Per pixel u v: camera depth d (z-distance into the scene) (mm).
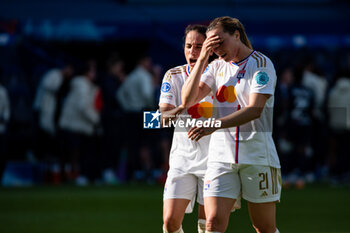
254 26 54688
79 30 52750
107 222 28531
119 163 48656
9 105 48250
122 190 43344
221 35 15781
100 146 47406
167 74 18609
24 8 53938
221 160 15875
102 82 47438
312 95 46750
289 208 34156
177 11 55344
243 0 56688
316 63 54688
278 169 16203
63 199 37844
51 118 47062
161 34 53781
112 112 46938
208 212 15812
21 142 48406
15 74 51594
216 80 16531
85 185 46906
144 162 48125
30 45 53938
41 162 48438
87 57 55844
